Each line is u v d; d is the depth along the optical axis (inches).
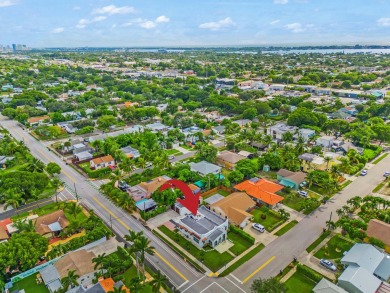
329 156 5679.1
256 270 3294.8
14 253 3196.4
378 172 5669.3
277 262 3408.0
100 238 3730.3
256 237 3850.9
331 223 3860.7
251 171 5305.1
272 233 3929.6
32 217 4276.6
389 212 4067.4
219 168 5551.2
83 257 3297.2
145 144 6742.1
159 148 6392.7
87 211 4480.8
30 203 4707.2
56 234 3961.6
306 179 5049.2
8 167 5930.1
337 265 3339.1
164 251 3609.7
